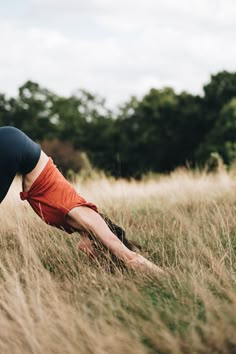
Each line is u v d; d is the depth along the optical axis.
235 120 44.59
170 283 4.20
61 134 60.62
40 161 4.89
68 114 61.91
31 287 4.29
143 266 4.66
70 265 4.91
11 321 3.65
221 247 5.06
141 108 59.25
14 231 6.06
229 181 8.74
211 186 8.60
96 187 9.16
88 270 4.64
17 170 4.81
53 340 3.32
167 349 3.13
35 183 4.87
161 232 5.92
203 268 4.54
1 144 4.68
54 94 62.97
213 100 57.00
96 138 60.72
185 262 4.77
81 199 4.96
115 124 60.94
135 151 57.81
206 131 56.59
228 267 4.70
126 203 7.14
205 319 3.50
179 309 3.67
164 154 57.44
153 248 5.40
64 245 5.32
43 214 4.94
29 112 61.28
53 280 4.54
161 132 57.97
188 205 7.48
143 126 58.31
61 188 4.91
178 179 9.62
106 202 7.47
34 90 61.81
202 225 6.07
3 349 3.32
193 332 3.17
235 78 56.59
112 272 4.76
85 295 4.15
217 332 3.13
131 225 6.45
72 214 4.85
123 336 3.24
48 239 5.52
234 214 6.40
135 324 3.47
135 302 3.85
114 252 4.77
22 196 4.96
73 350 3.16
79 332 3.40
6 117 61.41
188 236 5.47
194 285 3.95
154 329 3.33
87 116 63.84
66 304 3.88
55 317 3.69
